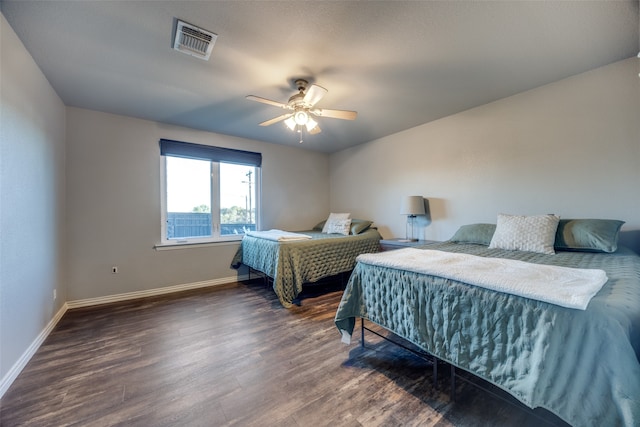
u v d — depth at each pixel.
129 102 2.74
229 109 2.93
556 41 1.81
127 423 1.27
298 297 3.22
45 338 2.12
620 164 2.10
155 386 1.54
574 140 2.31
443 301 1.36
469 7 1.49
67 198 2.79
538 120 2.50
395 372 1.67
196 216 3.67
